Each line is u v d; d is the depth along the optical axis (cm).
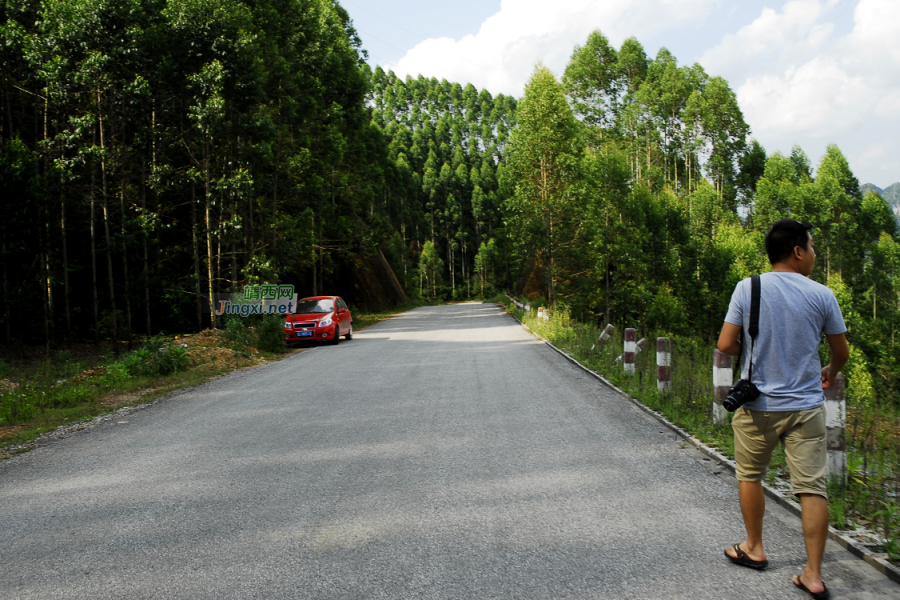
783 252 317
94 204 2062
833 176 6900
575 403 791
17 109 2117
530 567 319
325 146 3244
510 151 3145
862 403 690
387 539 362
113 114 1922
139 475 516
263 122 2227
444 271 12519
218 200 2184
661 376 781
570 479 471
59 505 444
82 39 1762
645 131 6500
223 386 1052
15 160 1841
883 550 323
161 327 2603
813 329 297
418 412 751
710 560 322
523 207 3047
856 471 436
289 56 2956
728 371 606
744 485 312
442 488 457
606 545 345
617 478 470
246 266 2295
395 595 292
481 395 863
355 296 4888
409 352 1520
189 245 2575
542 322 2172
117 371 1135
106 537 378
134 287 2111
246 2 2522
